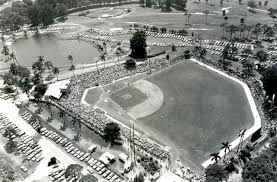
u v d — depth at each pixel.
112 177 174.25
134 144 197.25
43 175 176.88
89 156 189.12
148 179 172.62
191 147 194.62
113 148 195.88
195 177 172.88
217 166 165.12
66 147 197.00
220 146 194.50
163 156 187.38
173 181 171.00
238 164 182.12
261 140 199.62
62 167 181.75
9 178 175.62
